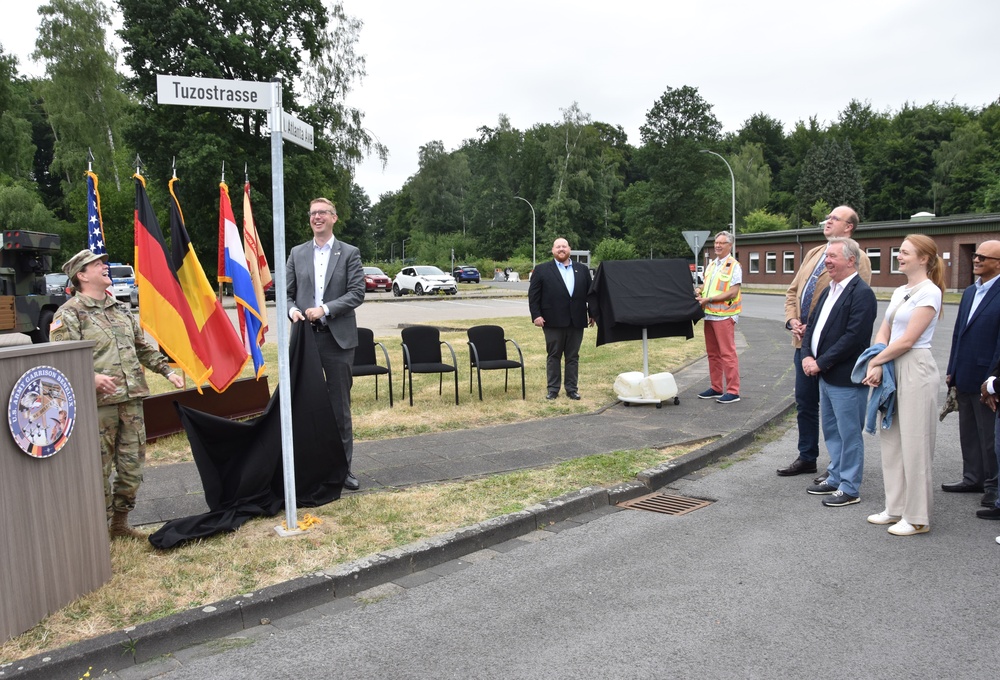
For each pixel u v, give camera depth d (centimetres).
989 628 365
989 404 515
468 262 8206
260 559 453
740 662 337
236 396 830
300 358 554
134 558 453
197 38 3547
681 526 536
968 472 597
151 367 509
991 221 3628
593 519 561
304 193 4009
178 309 586
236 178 3572
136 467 484
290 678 335
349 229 11325
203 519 499
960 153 7550
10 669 326
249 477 524
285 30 3822
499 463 679
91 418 412
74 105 4631
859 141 9244
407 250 11462
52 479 381
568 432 799
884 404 508
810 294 639
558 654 350
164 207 3869
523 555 488
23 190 4284
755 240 5138
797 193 8762
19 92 5266
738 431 797
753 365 1298
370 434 791
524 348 1530
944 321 2177
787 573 441
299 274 604
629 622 381
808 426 655
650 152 7238
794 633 364
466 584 441
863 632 364
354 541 483
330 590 423
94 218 802
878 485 623
